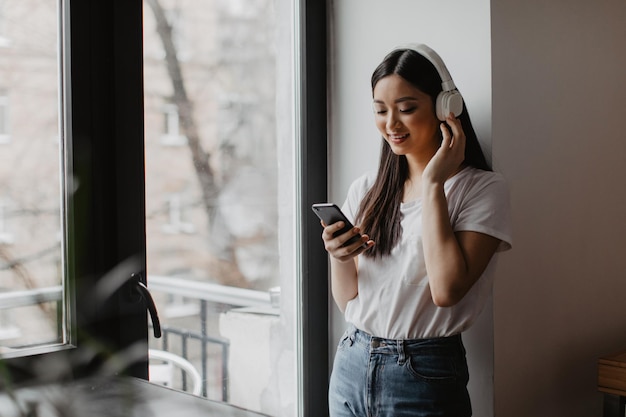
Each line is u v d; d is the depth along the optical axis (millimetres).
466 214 1682
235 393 2092
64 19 1697
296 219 2264
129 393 1293
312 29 2242
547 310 2131
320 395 2287
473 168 1776
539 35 2078
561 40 2172
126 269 1794
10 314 1627
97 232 1754
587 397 2307
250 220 2135
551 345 2145
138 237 1822
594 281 2330
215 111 2035
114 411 1237
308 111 2238
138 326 1820
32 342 1662
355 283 1863
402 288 1725
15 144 1629
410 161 1830
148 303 1805
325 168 2299
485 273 1753
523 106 2021
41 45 1668
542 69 2090
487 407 1950
